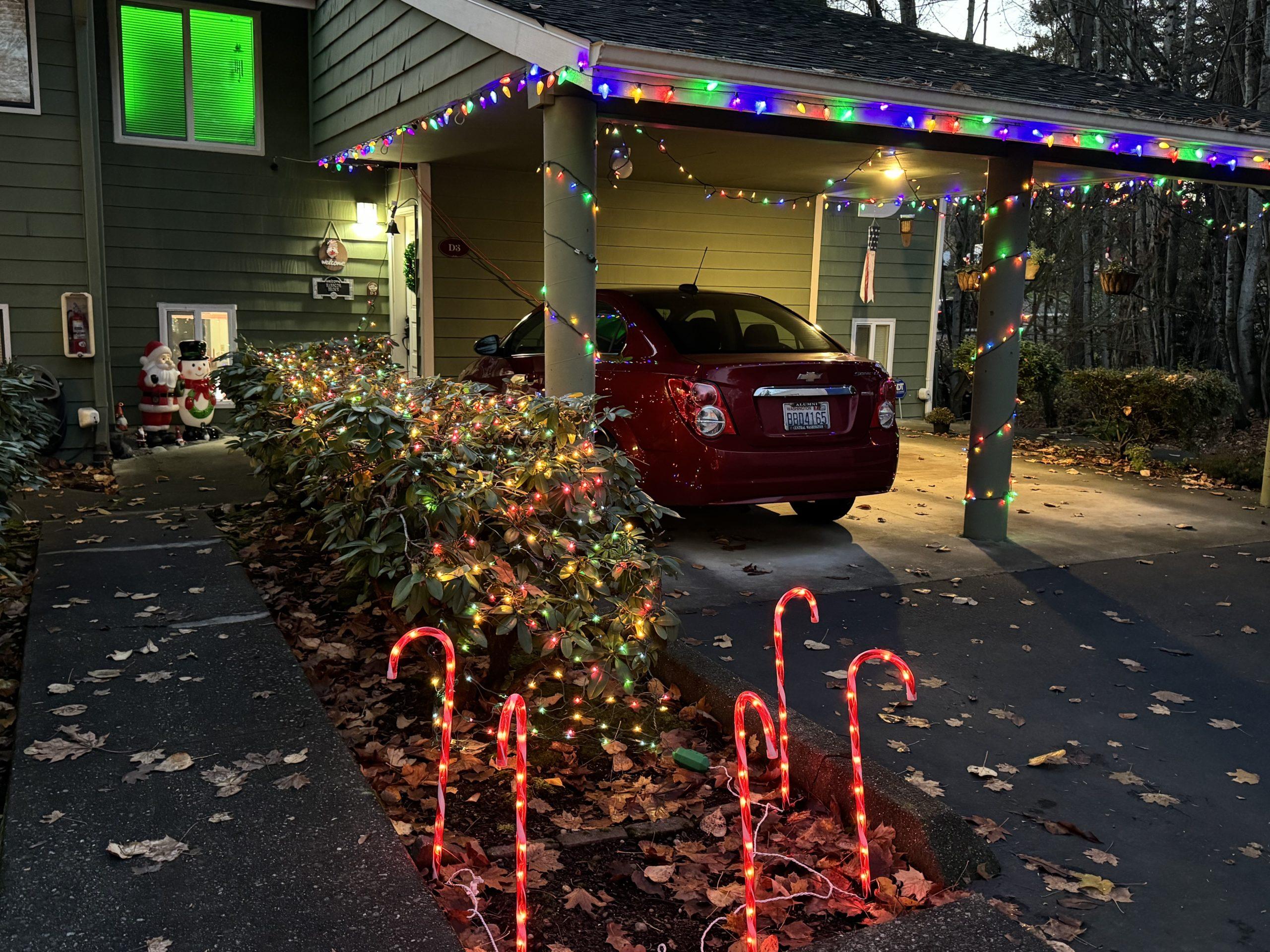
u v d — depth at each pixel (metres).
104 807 2.92
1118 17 19.19
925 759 3.65
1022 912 2.73
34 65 8.95
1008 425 6.80
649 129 7.47
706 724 3.90
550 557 3.90
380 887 2.55
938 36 9.42
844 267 13.17
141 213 10.42
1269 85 13.67
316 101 10.72
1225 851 3.08
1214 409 10.39
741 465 6.15
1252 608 5.52
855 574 6.00
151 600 4.90
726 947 2.55
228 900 2.47
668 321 6.83
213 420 10.94
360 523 3.90
